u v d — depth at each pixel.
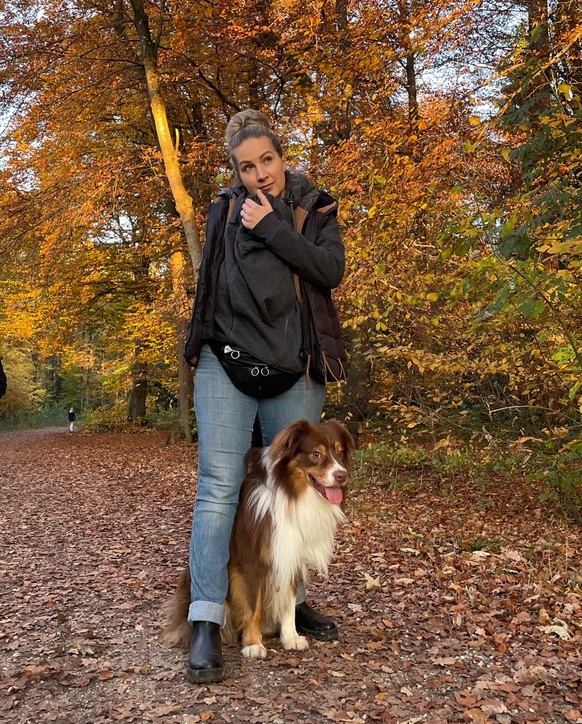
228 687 2.62
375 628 3.37
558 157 4.46
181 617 3.09
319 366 2.89
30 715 2.46
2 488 10.81
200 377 2.91
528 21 6.11
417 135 7.38
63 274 16.69
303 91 9.60
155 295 16.73
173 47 10.76
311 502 2.79
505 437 6.70
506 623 3.53
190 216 10.56
